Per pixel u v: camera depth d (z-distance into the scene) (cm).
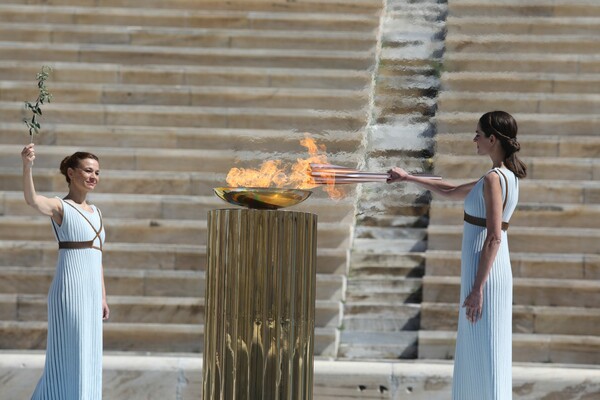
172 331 1923
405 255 2089
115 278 2020
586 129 2358
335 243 2117
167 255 2075
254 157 2348
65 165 1498
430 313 1953
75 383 1459
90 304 1470
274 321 1180
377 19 2680
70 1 2769
